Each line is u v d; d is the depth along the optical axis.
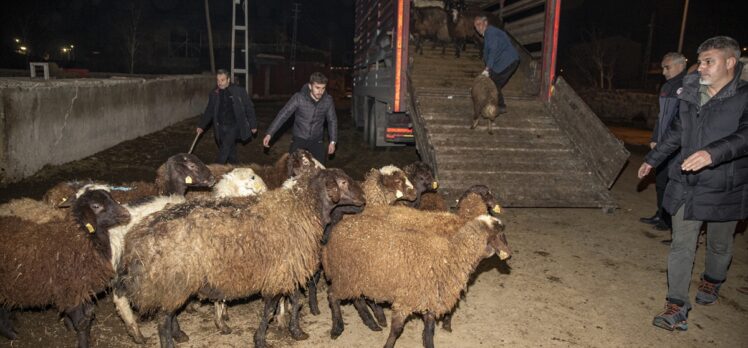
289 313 4.75
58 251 3.68
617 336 4.52
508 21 12.85
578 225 7.62
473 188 4.77
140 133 11.94
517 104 9.56
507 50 8.70
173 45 39.66
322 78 6.29
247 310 4.80
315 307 4.80
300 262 4.03
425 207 5.99
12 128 7.49
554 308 5.00
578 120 8.75
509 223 7.59
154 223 3.56
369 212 4.63
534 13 11.03
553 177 8.27
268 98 35.09
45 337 4.20
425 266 3.88
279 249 3.89
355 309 4.94
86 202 3.67
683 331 4.63
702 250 6.77
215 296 3.95
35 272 3.65
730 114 4.09
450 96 9.32
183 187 4.84
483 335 4.46
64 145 8.84
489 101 8.40
